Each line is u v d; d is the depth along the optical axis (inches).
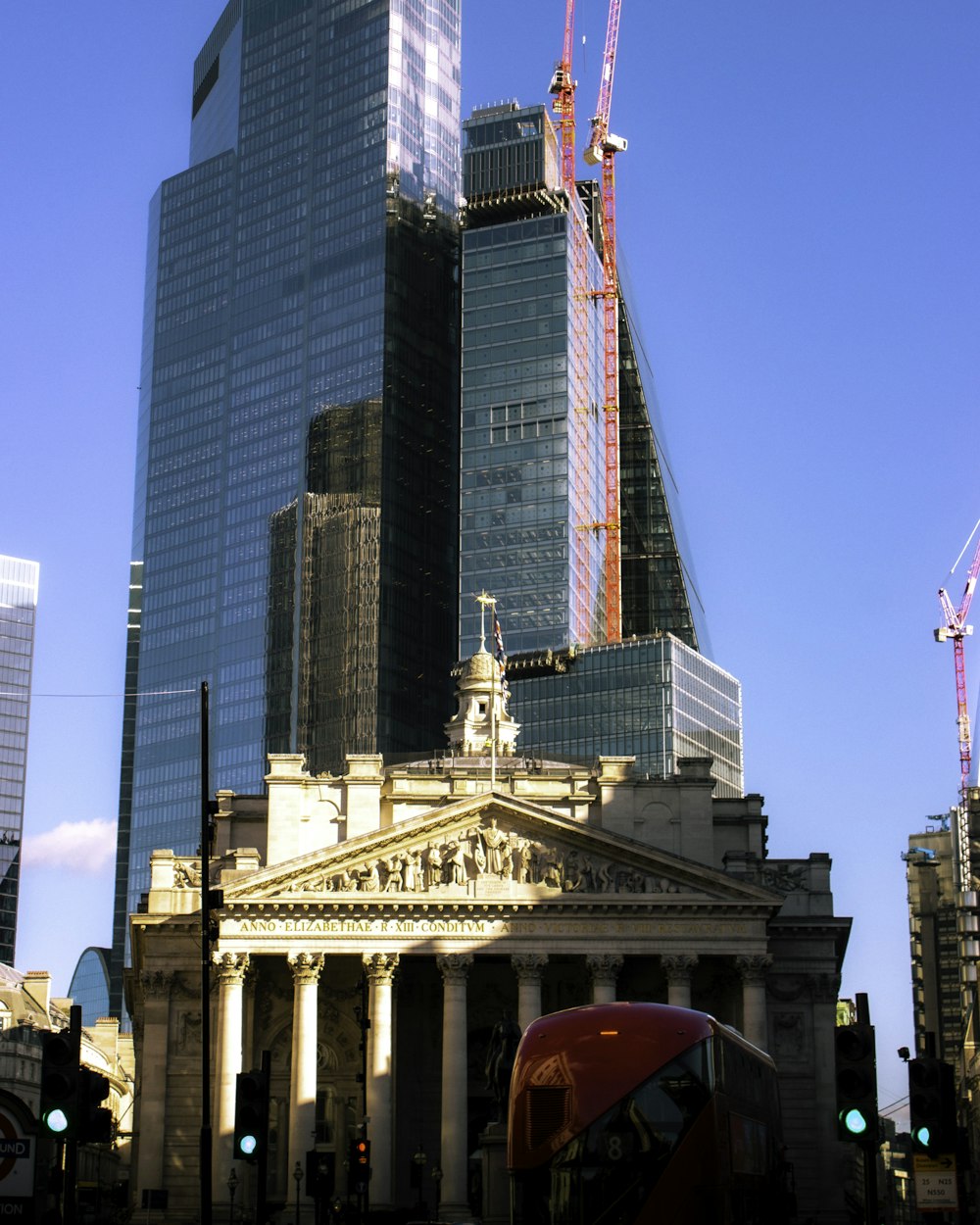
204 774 3508.9
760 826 6422.2
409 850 5841.5
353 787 6151.6
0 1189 2017.7
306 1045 5689.0
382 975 5757.9
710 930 5787.4
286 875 5757.9
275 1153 5989.2
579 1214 2573.8
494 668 7362.2
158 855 6254.9
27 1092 7377.0
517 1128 2640.3
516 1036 4458.7
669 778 6392.7
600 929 5787.4
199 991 6127.0
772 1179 3321.9
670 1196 2576.3
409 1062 6225.4
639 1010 2699.3
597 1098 2618.1
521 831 5876.0
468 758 6870.1
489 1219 4384.8
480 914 5792.3
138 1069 6535.4
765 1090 3334.2
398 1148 6136.8
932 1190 2292.1
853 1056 2266.2
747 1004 5743.1
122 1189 6727.4
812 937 6235.2
